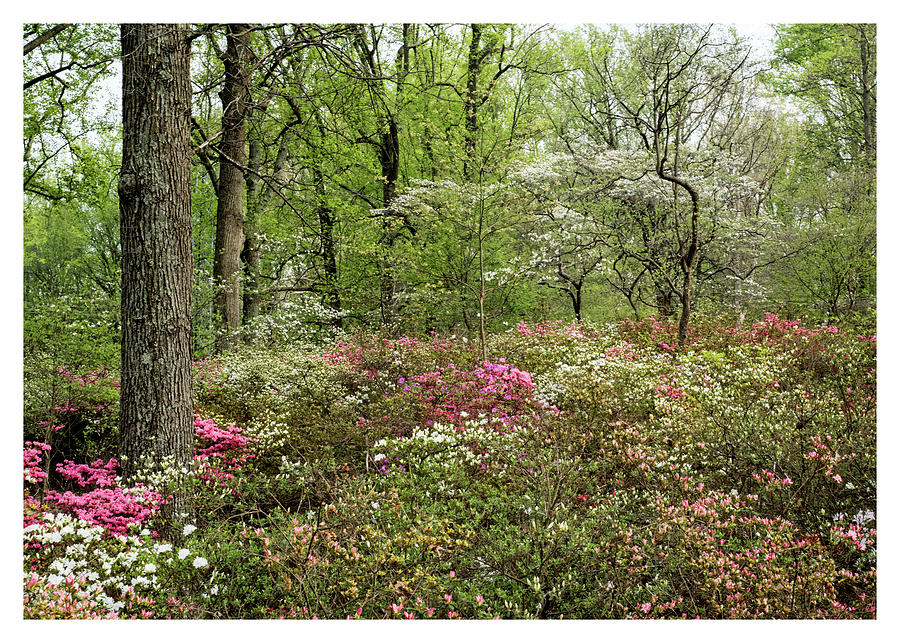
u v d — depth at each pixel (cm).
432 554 333
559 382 675
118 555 314
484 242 1070
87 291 779
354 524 337
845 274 1180
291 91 813
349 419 648
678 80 990
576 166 1289
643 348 920
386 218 1118
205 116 992
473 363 780
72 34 964
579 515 381
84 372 671
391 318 1169
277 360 851
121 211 490
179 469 437
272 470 561
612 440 485
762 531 381
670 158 1210
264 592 316
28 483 549
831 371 679
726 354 852
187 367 495
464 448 465
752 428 474
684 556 350
